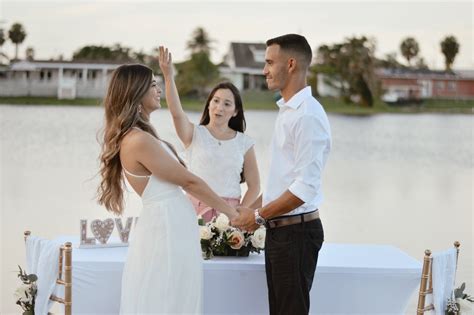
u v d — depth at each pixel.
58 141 20.53
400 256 4.40
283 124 3.73
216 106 4.89
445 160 19.33
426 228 9.25
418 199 11.85
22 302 4.05
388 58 51.88
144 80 3.75
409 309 5.62
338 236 8.60
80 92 47.19
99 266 4.07
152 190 3.75
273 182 3.79
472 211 10.70
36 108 38.62
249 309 4.18
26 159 16.23
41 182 12.48
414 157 19.91
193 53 49.06
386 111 49.16
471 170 17.11
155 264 3.71
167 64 4.75
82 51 48.62
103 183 3.89
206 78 48.88
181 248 3.74
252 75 49.50
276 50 3.76
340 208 10.62
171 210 3.75
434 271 4.06
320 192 3.88
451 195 12.47
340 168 16.58
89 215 9.34
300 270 3.78
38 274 4.02
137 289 3.73
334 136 26.72
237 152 4.89
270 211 3.72
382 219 9.79
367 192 12.51
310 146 3.64
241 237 4.24
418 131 30.69
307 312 3.81
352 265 4.17
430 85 51.66
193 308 3.78
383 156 19.95
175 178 3.74
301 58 3.74
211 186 4.85
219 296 4.16
